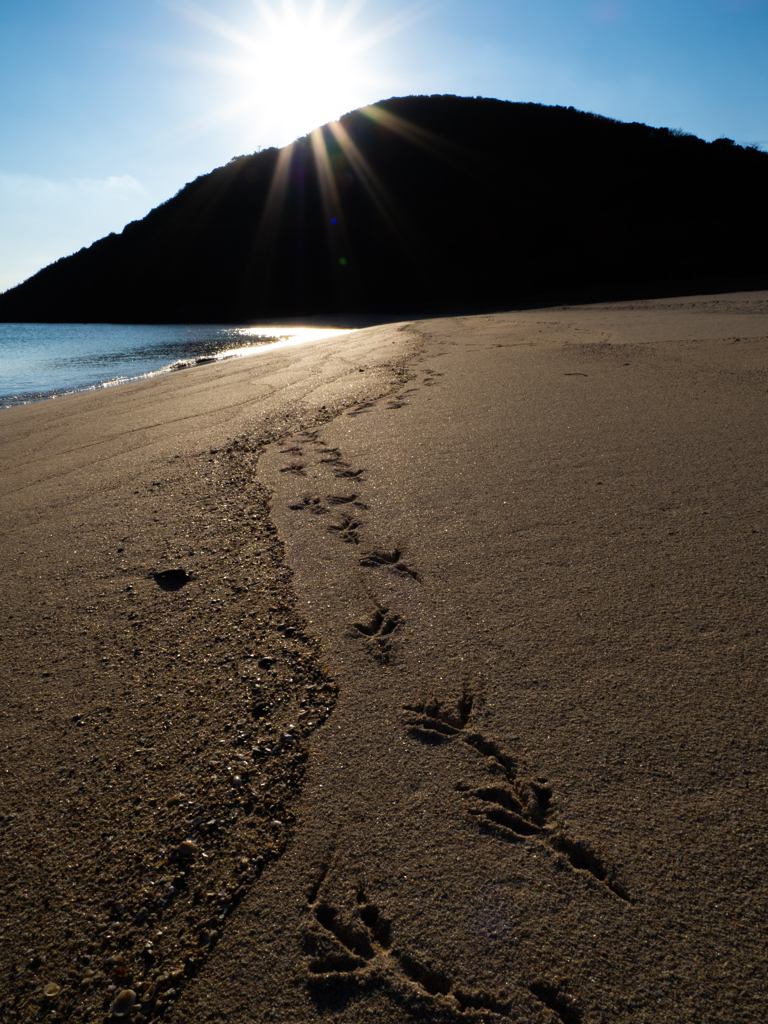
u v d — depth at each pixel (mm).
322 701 1691
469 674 1725
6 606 2363
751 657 1666
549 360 6473
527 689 1640
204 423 5250
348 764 1467
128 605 2309
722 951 1005
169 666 1922
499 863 1189
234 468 3818
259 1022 976
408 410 4754
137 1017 1000
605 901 1101
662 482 2854
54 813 1408
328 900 1155
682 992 956
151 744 1599
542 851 1206
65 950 1116
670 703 1537
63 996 1042
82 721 1705
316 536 2715
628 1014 935
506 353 7367
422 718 1590
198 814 1371
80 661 1986
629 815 1257
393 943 1069
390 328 14672
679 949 1015
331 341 13172
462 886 1151
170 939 1118
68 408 7215
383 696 1685
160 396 7195
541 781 1361
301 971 1044
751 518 2424
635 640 1785
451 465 3375
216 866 1247
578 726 1498
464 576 2236
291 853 1257
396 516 2811
